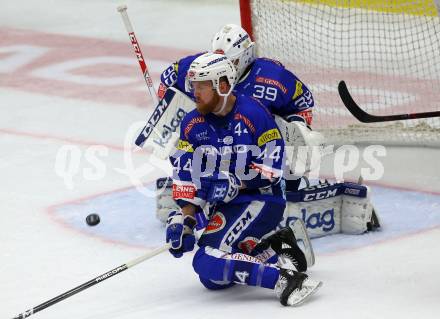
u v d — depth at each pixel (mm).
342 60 24531
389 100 23031
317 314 11812
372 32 27406
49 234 15750
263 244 12922
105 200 17484
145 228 15953
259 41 20719
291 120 15164
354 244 14852
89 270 14109
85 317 12148
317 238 15164
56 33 32594
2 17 35062
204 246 12438
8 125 22734
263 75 14953
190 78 12203
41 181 18609
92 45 30797
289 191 14922
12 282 13695
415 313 11750
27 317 11953
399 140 20391
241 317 11812
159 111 15539
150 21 34062
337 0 25906
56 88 25969
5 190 18078
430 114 17797
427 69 25188
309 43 24297
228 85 12203
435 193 17438
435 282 12984
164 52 29797
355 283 13055
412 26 27078
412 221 15930
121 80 26656
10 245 15258
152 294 12953
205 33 32344
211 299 12641
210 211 13164
